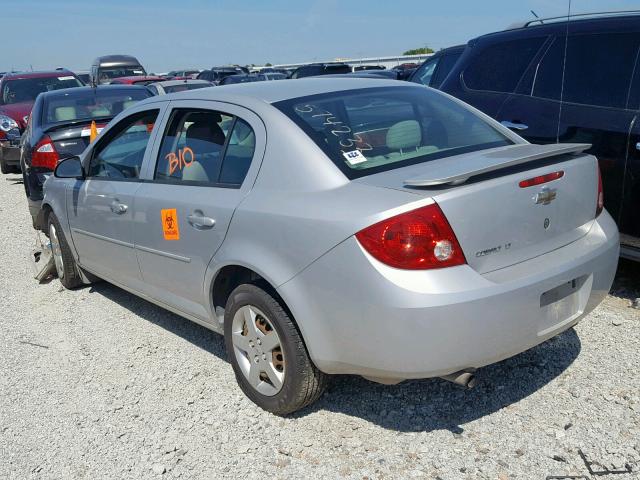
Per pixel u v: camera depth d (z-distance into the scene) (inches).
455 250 110.9
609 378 142.0
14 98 534.9
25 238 311.4
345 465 121.9
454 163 123.0
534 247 121.8
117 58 1001.5
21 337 192.5
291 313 127.3
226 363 165.5
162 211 157.2
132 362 170.4
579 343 157.9
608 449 119.8
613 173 178.2
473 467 118.1
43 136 300.7
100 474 125.6
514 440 124.4
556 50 198.8
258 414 140.4
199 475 122.8
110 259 188.7
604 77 185.0
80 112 338.0
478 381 145.0
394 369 113.6
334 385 147.6
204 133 153.7
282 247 124.6
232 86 163.0
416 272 109.5
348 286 114.3
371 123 139.7
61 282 232.8
